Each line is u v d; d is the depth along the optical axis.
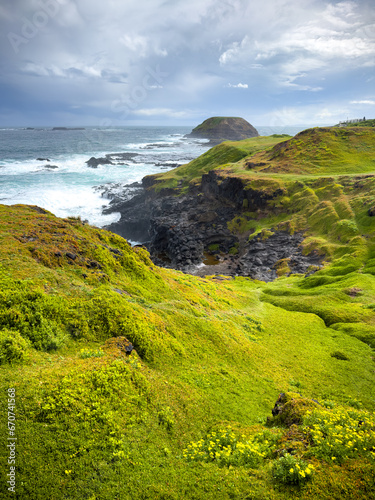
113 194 141.12
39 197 127.06
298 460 10.87
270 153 158.00
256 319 41.03
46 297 20.44
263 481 10.69
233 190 121.62
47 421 12.36
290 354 32.44
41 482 10.41
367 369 31.30
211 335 28.70
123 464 11.76
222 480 11.02
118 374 16.02
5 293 19.14
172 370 20.89
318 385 26.55
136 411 14.70
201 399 18.42
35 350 16.81
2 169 172.25
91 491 10.52
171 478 11.32
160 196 147.25
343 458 10.74
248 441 13.50
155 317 26.08
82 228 37.62
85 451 11.76
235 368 25.11
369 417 14.17
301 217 96.00
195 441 14.59
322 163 127.94
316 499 9.44
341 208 87.31
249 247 96.38
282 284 66.12
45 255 26.64
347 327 41.75
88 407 13.50
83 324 20.39
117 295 25.61
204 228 113.69
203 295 42.62
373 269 59.19
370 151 131.62
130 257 36.91
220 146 199.50
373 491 9.41
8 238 28.05
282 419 16.03
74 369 15.41
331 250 74.31
